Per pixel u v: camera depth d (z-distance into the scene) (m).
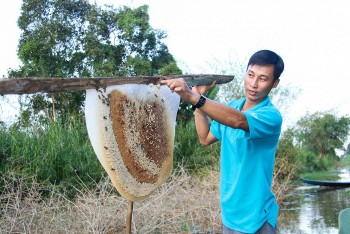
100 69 16.28
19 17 16.11
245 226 3.03
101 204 7.52
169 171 3.00
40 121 11.77
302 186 16.42
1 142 9.24
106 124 2.55
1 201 7.27
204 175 10.80
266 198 3.07
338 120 34.94
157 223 7.35
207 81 3.34
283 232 8.26
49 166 9.13
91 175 9.52
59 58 16.05
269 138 3.04
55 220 6.91
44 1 16.11
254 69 3.08
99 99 2.51
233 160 3.11
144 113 2.79
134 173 2.72
